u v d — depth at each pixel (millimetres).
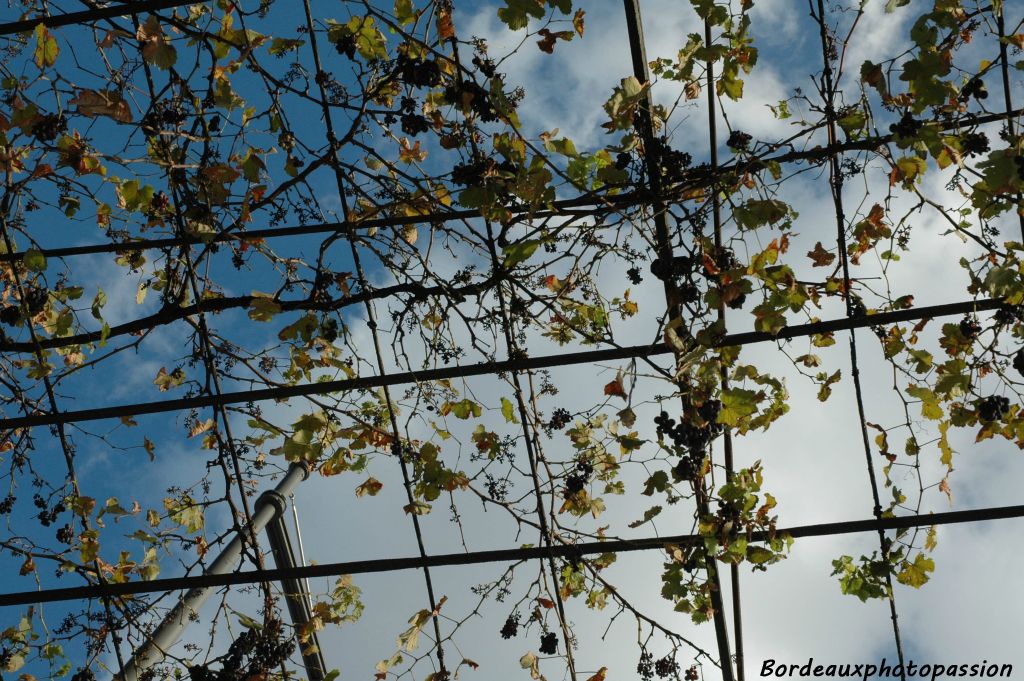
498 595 3770
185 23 3510
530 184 3365
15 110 3441
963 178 3459
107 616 3816
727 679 3648
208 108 3627
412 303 3680
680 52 3383
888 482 3545
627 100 3258
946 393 3525
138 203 3555
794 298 3510
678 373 3445
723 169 3432
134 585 3771
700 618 3629
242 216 3623
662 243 3512
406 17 3479
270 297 3717
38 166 3607
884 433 3627
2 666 3943
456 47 3418
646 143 3436
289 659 3891
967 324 3479
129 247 3762
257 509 4168
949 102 3436
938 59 3260
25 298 3773
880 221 3502
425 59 3502
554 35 3402
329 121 3580
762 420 3615
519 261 3535
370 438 3957
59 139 3539
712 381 3500
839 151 3438
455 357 3689
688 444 3500
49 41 3373
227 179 3594
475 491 3734
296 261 3857
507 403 3740
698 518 3580
